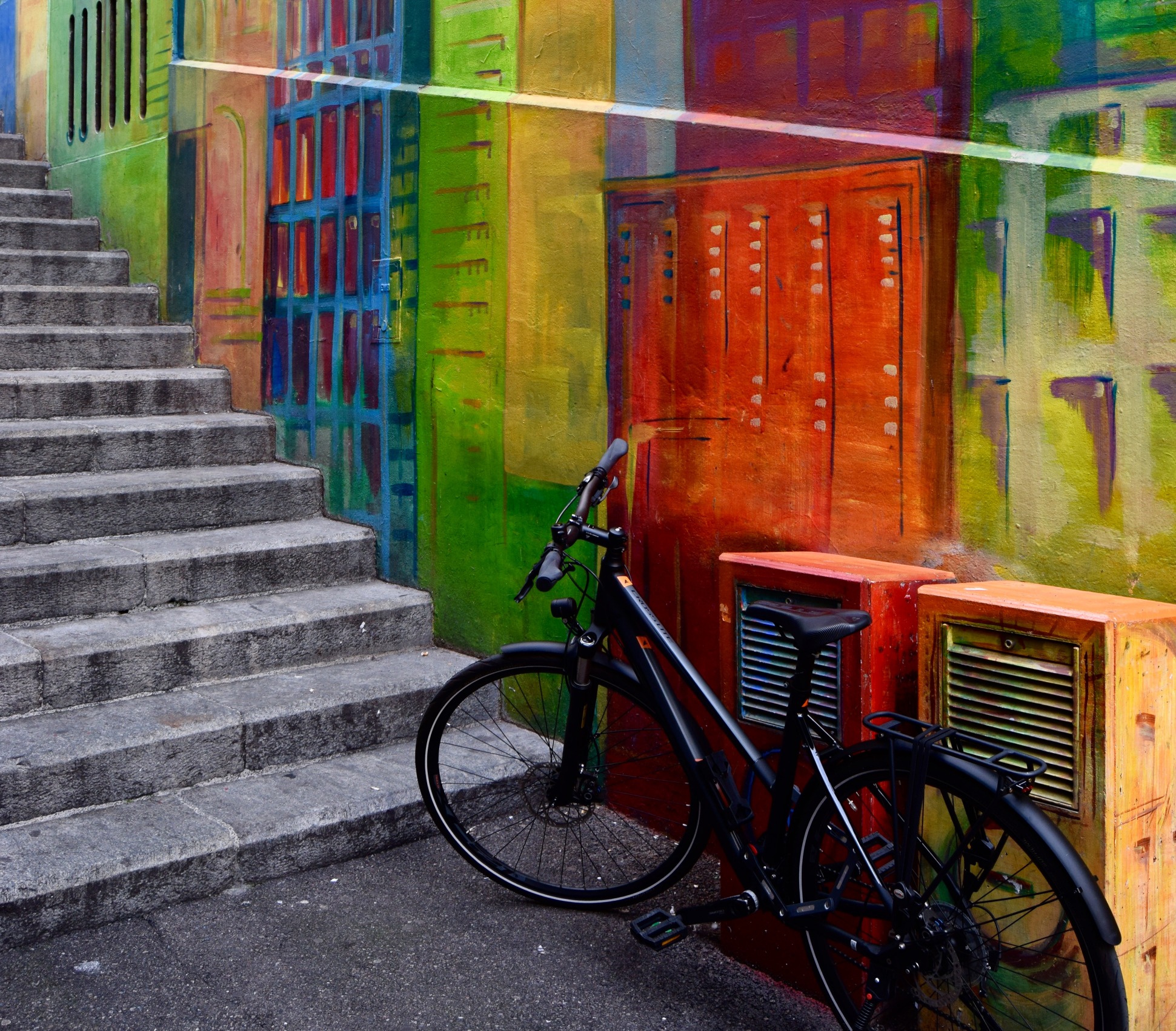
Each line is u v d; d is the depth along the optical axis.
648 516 3.52
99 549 4.15
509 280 3.94
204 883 3.06
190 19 5.83
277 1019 2.52
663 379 3.45
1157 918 2.21
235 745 3.51
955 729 2.26
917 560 2.82
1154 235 2.35
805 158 3.02
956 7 2.70
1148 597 2.39
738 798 2.61
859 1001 2.54
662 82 3.44
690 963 2.81
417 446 4.39
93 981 2.65
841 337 2.97
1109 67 2.43
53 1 7.22
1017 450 2.61
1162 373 2.35
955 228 2.70
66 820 3.16
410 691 3.89
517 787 3.62
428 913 3.03
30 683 3.48
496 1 3.99
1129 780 2.12
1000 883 2.26
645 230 3.47
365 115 4.55
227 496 4.64
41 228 6.43
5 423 4.75
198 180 5.69
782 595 2.67
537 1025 2.53
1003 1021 2.27
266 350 5.24
